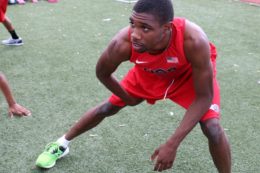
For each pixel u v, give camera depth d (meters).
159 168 2.38
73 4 9.27
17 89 4.69
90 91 4.72
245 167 3.34
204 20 8.34
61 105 4.35
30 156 3.40
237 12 9.22
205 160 3.42
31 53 5.91
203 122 2.56
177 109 4.34
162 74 2.57
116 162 3.35
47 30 7.12
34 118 4.04
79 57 5.81
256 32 7.57
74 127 3.24
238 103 4.57
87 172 3.21
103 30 7.26
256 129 4.00
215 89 2.65
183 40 2.28
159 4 2.07
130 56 2.47
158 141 3.70
